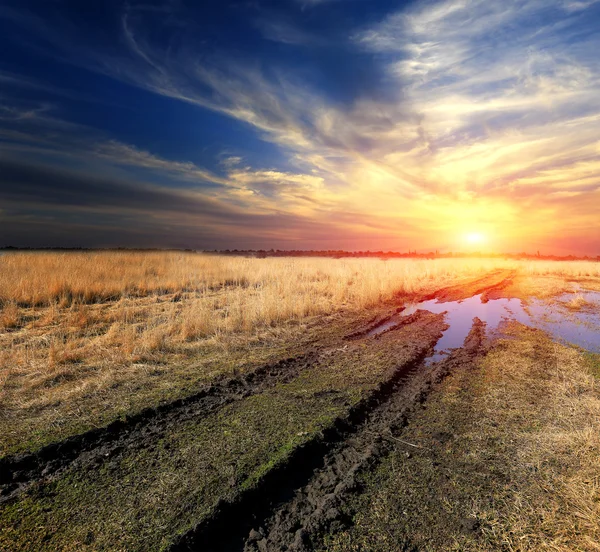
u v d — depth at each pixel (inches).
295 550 99.8
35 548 98.3
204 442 150.6
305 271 713.0
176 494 118.7
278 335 320.8
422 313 441.4
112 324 327.3
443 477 133.0
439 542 104.0
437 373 239.6
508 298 571.8
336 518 111.5
